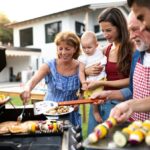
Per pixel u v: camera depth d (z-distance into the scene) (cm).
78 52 216
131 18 144
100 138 95
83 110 232
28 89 192
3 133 143
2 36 2495
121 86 212
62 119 174
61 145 129
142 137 92
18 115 175
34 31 1494
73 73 209
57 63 210
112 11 214
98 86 213
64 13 1280
